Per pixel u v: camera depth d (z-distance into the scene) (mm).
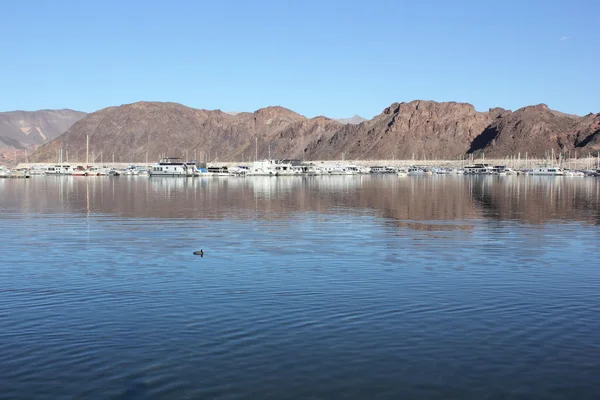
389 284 23078
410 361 15062
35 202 68875
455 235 37719
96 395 13289
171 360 15070
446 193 89438
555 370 14555
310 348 15867
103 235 37719
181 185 118875
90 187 109312
